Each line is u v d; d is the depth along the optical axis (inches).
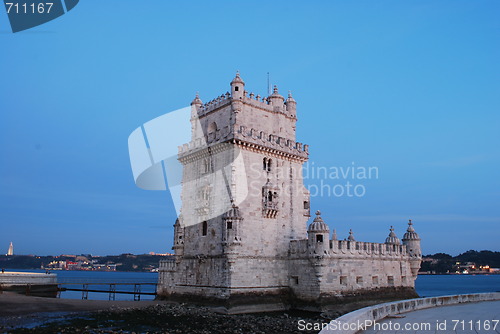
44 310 1946.4
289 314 2043.6
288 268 2290.8
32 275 2787.9
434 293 5880.9
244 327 1633.9
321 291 2101.4
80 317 1812.3
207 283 2177.7
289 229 2352.4
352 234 2544.3
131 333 1483.8
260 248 2187.5
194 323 1708.9
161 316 1870.1
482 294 1659.7
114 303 2236.7
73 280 7632.9
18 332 1434.5
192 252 2337.6
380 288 2422.5
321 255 2113.7
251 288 2100.1
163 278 2507.4
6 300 2111.2
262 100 2437.3
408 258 2689.5
